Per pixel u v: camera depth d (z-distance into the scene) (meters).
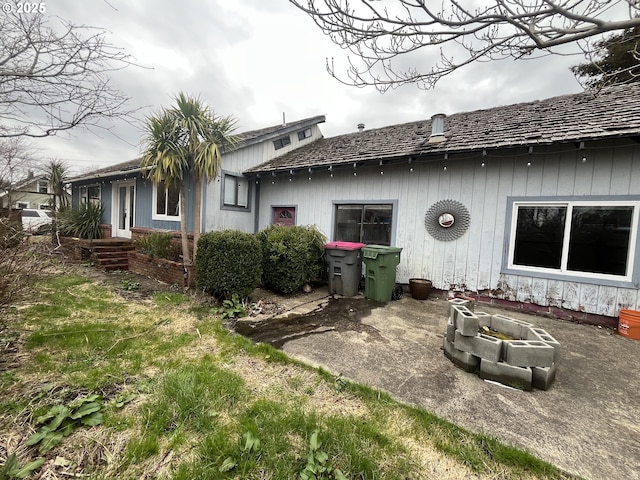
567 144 4.64
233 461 1.64
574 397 2.42
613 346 3.62
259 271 5.12
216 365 2.79
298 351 3.22
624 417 2.18
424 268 6.11
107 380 2.41
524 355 2.52
